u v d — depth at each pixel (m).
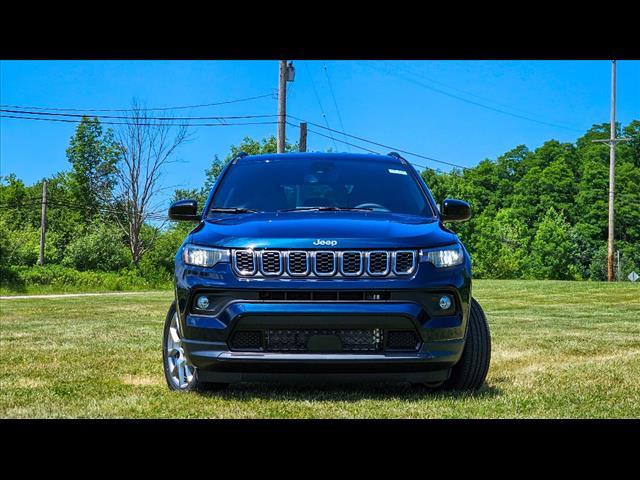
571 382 5.62
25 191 80.25
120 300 25.23
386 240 4.77
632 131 103.06
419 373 4.79
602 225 91.44
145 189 59.22
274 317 4.64
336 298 4.66
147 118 57.12
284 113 27.86
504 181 99.00
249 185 5.85
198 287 4.81
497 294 27.17
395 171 6.09
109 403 4.77
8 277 46.38
